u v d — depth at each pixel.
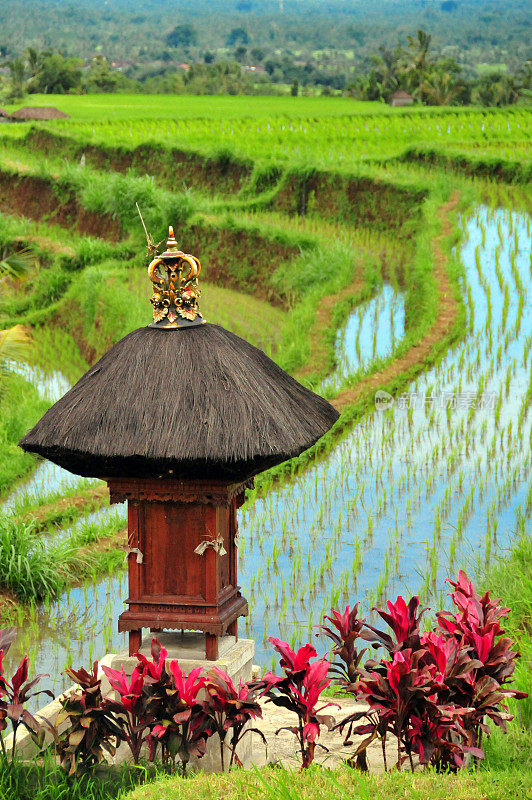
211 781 6.56
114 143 62.44
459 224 35.88
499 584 12.15
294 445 7.19
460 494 16.89
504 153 46.19
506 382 21.69
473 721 6.97
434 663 6.89
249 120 71.75
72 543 15.83
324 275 32.19
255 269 36.84
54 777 7.30
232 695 6.95
